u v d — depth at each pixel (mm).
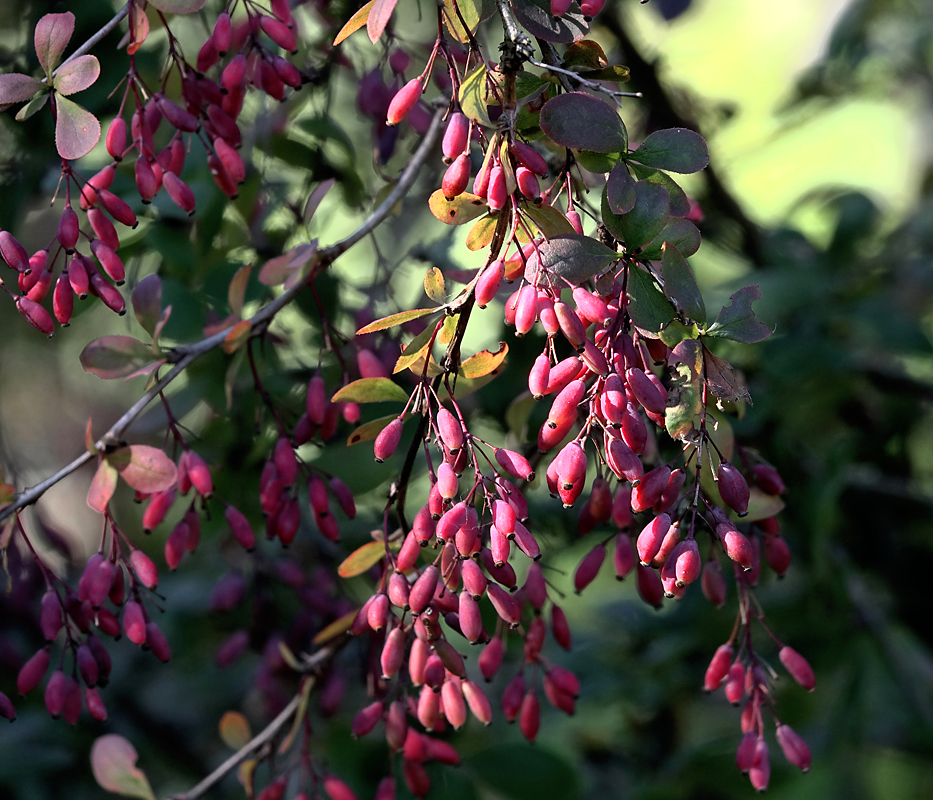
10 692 1409
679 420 1098
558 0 1105
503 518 1096
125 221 1139
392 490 1145
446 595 1112
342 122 1541
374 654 1181
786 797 1373
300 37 1275
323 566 1283
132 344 1139
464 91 1105
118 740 1186
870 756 1521
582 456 1095
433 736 1301
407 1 1398
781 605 1413
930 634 1543
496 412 1312
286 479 1160
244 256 1288
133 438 1496
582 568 1147
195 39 1343
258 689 1277
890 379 1518
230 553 1319
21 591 1274
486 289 1098
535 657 1153
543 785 1274
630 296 1098
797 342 1363
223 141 1154
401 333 1221
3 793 1398
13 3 1315
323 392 1163
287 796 1317
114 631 1153
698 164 1101
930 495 1537
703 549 1291
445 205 1106
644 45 1482
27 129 1289
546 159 1176
